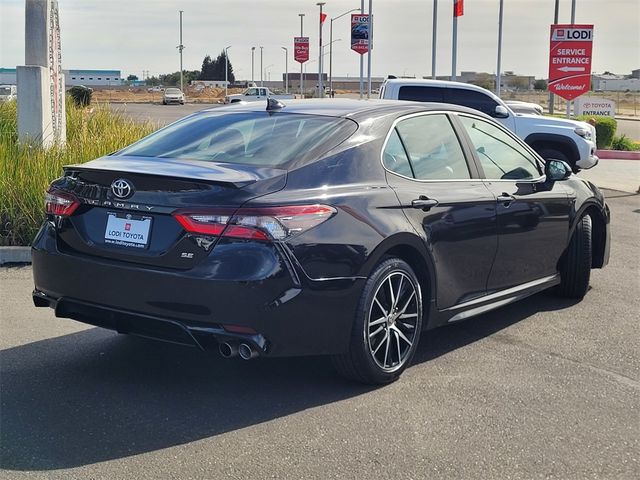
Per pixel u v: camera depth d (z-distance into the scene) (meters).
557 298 7.01
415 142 5.24
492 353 5.45
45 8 12.42
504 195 5.70
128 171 4.37
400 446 3.94
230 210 4.11
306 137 4.80
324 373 4.97
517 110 17.83
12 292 6.86
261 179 4.29
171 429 4.11
